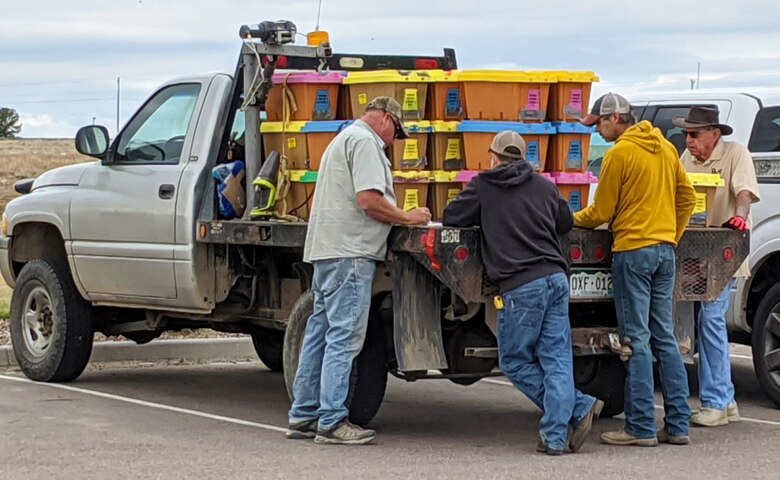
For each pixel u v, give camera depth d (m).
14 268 11.09
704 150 8.97
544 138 8.47
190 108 9.66
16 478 6.99
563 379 7.68
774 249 9.78
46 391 10.17
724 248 8.56
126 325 10.67
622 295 7.96
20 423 8.70
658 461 7.56
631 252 7.87
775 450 7.97
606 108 8.11
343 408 8.05
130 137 10.07
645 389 8.02
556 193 7.80
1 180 43.22
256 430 8.60
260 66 8.84
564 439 7.76
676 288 8.42
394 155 8.26
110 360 11.98
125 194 9.80
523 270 7.56
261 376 11.41
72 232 10.21
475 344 8.36
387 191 7.91
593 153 10.59
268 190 8.74
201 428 8.65
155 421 8.91
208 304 9.42
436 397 10.45
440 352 8.02
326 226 7.91
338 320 7.94
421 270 7.99
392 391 10.78
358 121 8.00
